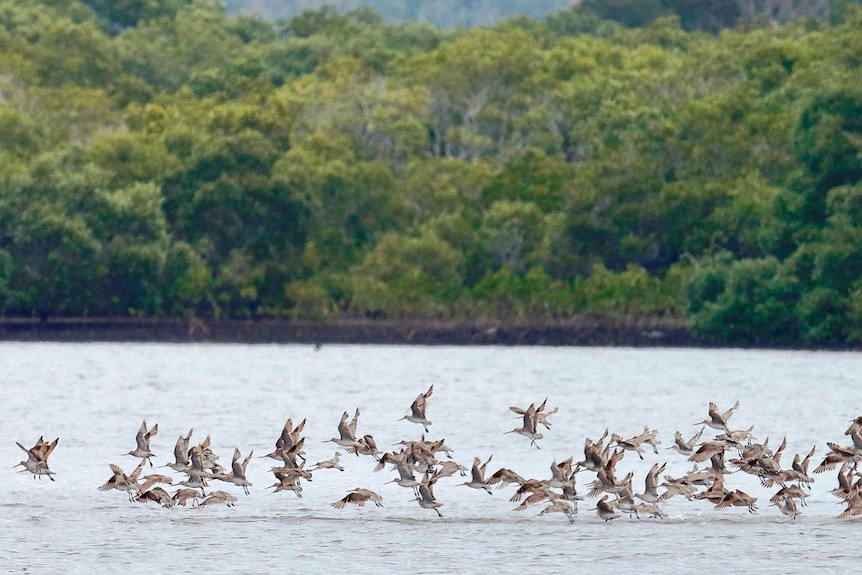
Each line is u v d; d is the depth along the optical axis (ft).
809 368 303.68
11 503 141.08
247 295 385.29
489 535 129.39
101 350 354.54
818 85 392.68
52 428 199.21
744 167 399.24
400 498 145.18
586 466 134.41
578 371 299.38
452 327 380.37
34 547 124.67
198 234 393.29
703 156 401.29
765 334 351.67
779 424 205.67
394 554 123.03
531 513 138.10
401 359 334.24
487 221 397.39
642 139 406.41
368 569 118.32
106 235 379.14
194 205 390.21
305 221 394.73
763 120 399.44
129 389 257.55
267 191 388.98
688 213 386.11
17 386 260.83
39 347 362.33
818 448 180.65
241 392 253.65
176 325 387.34
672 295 377.09
